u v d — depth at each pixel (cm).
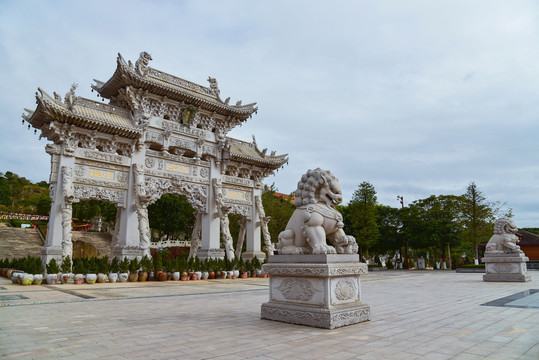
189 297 1405
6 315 945
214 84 3153
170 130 2694
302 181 957
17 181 10050
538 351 562
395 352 561
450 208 4766
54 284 1873
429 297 1346
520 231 5231
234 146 3334
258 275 2833
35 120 2306
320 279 789
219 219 2967
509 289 1619
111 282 2073
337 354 550
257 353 557
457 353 553
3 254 3269
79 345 614
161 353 560
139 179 2458
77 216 6278
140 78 2512
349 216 4781
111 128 2353
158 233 6041
